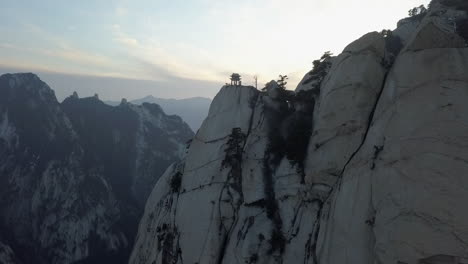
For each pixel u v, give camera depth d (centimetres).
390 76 4050
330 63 6122
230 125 6350
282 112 6294
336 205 4234
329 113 4719
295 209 5303
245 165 5947
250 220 5491
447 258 2970
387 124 3753
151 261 6506
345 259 3728
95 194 17875
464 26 4169
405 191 3278
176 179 6981
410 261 3088
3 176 17600
